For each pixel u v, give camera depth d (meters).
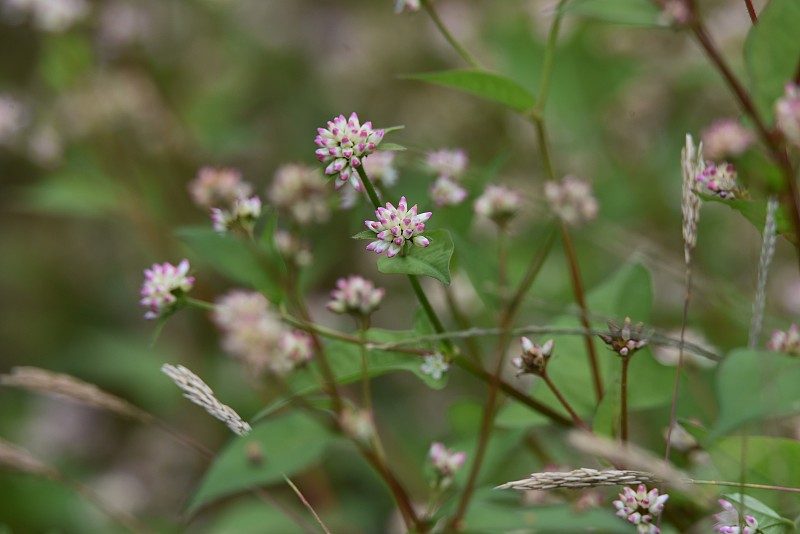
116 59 1.21
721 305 0.81
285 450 0.69
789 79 0.63
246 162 1.32
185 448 1.14
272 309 0.72
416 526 0.68
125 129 1.13
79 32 1.13
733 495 0.63
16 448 0.76
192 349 1.12
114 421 1.22
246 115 1.33
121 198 1.09
